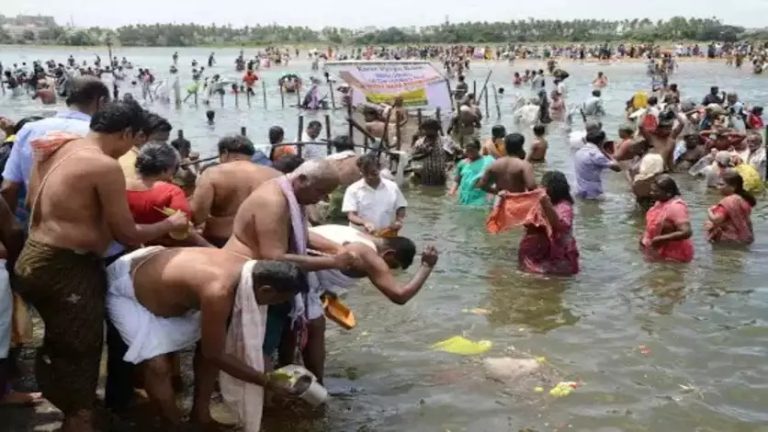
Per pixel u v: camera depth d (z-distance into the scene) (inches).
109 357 198.2
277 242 188.4
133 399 208.5
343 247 207.6
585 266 342.0
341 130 917.8
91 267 176.1
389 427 196.9
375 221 335.3
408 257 218.8
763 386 220.8
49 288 171.3
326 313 219.3
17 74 1590.8
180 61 3388.3
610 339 257.1
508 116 1112.8
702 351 246.4
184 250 181.0
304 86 1632.6
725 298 297.3
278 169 263.7
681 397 213.8
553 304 293.1
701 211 454.3
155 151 197.9
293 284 172.1
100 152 173.6
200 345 187.5
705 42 4284.0
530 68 2546.8
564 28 5167.3
